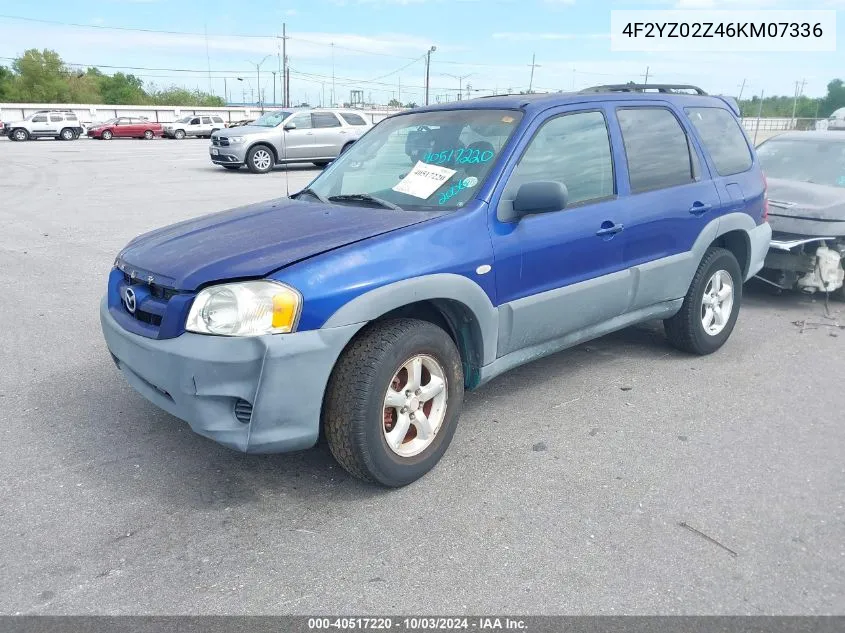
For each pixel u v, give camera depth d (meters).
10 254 8.48
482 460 3.79
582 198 4.23
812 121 36.81
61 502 3.34
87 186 15.48
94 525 3.16
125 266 3.65
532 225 3.88
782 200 6.95
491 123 4.12
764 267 6.92
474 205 3.70
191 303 3.14
